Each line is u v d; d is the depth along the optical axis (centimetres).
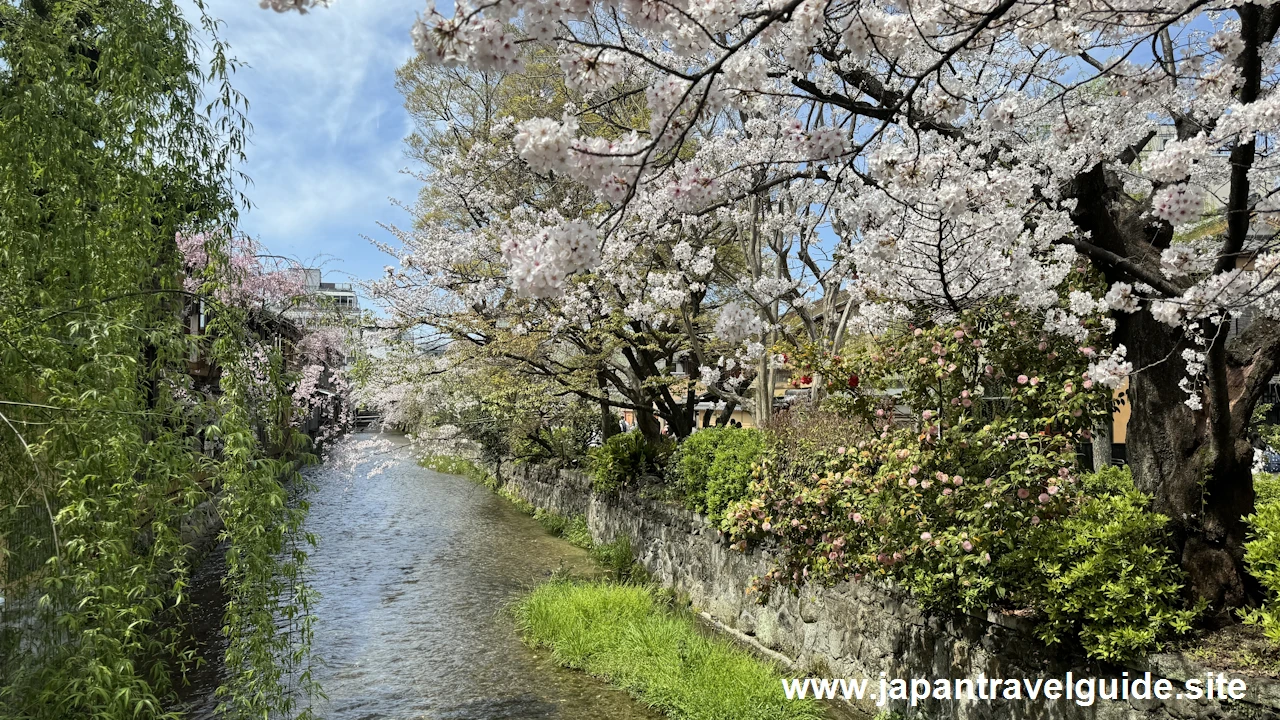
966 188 334
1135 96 356
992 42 348
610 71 228
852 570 475
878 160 298
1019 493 391
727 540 717
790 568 509
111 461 346
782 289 705
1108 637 351
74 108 385
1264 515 345
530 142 209
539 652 673
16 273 353
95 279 406
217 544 1003
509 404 1281
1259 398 369
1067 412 404
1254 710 299
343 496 1770
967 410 453
